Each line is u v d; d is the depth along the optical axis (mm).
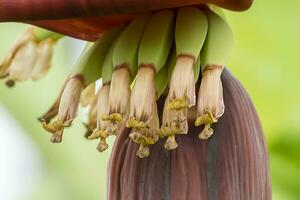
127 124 689
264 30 1124
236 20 1123
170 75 718
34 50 845
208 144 736
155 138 700
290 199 1140
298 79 1131
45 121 741
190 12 729
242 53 1131
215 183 729
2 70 845
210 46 714
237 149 735
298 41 1121
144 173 741
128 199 745
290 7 1117
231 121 741
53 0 675
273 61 1132
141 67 705
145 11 708
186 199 727
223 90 750
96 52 739
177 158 735
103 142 704
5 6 680
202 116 692
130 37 723
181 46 708
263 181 750
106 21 754
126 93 704
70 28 768
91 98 824
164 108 698
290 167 1140
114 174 757
